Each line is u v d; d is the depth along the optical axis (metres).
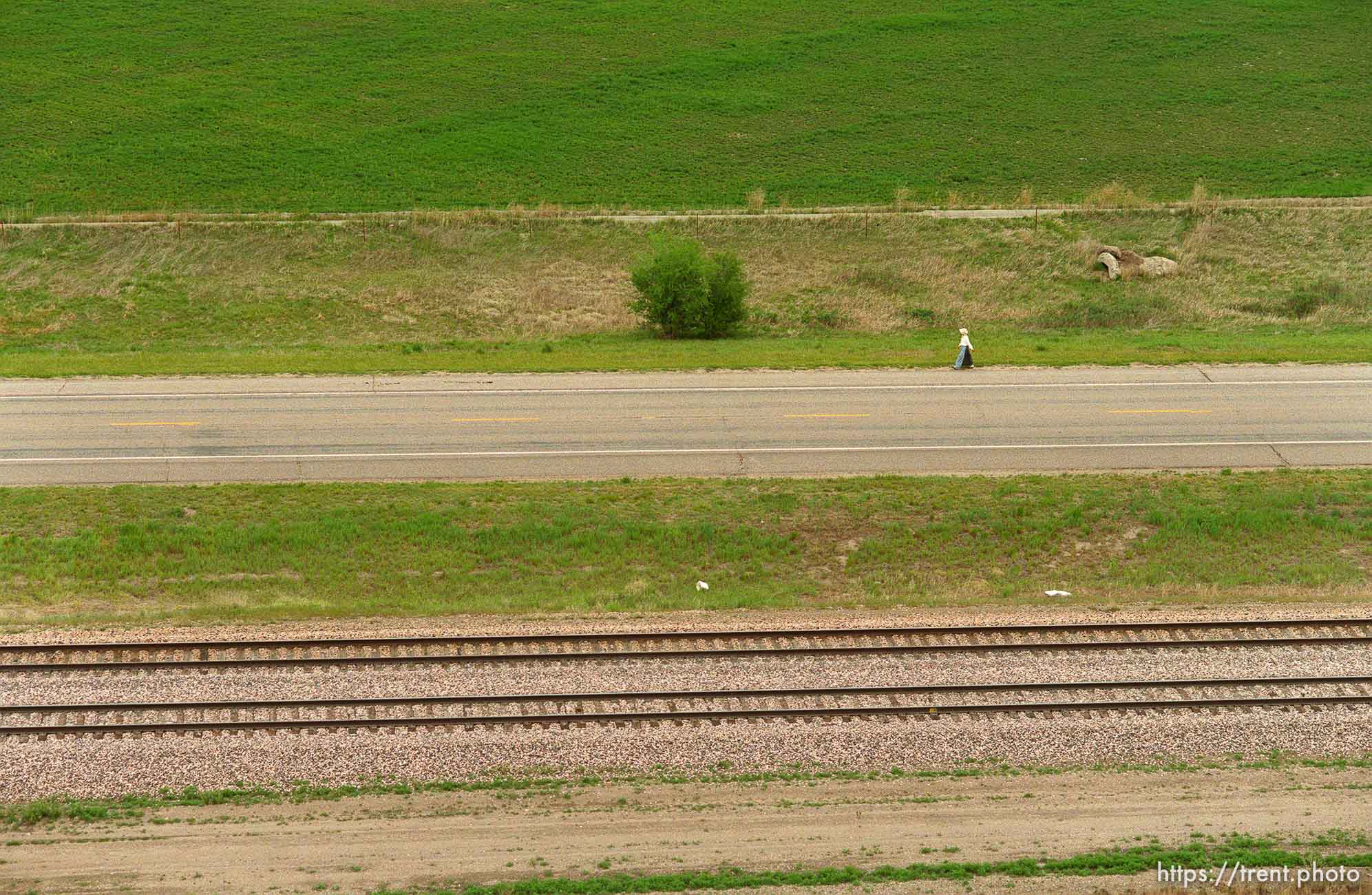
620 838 77.31
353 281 199.25
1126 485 125.81
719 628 100.00
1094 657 96.38
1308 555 115.94
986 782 83.38
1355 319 185.12
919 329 183.38
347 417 140.38
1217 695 92.19
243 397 145.88
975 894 71.88
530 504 121.50
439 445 133.62
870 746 86.50
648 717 88.44
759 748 86.12
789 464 129.88
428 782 82.69
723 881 72.94
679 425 138.62
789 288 198.25
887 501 122.94
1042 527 119.25
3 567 110.94
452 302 192.75
